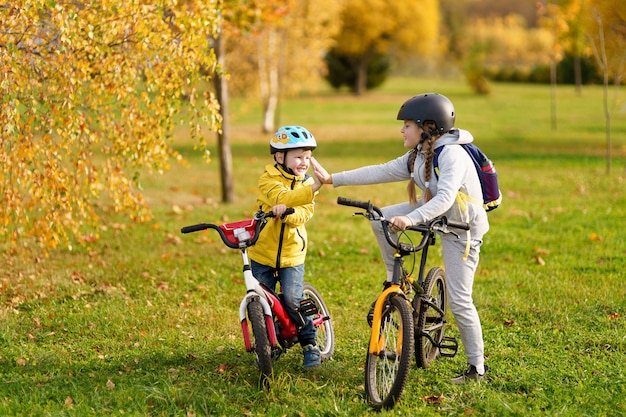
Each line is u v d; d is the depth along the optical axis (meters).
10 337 6.58
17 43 6.70
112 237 11.23
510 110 42.72
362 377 5.61
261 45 29.45
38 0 6.21
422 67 93.69
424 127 5.21
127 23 7.20
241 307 5.36
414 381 5.48
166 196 15.45
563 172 18.44
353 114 42.84
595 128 31.97
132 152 7.69
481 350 5.46
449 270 5.40
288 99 54.97
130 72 7.31
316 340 5.91
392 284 5.15
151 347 6.33
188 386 5.40
